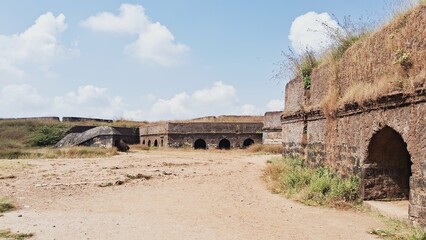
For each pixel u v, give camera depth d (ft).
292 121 49.83
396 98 25.90
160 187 40.40
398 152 30.45
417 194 23.35
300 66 47.09
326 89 39.60
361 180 30.89
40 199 33.32
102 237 21.98
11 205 30.19
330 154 37.42
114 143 111.75
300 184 36.73
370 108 29.60
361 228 24.50
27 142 137.08
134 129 149.48
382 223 25.48
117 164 64.28
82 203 32.22
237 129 125.18
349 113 33.32
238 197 34.78
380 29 29.86
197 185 41.50
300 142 46.24
